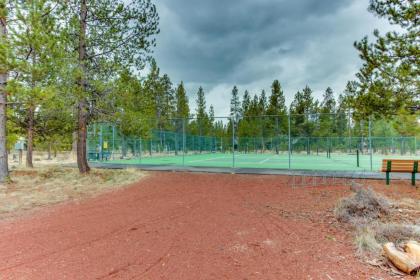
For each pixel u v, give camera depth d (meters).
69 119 12.03
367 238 3.69
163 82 37.84
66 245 3.81
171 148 28.92
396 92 6.68
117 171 12.56
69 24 10.44
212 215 5.32
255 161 20.61
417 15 6.32
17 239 4.06
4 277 2.86
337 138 26.22
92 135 19.27
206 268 3.08
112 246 3.77
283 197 6.85
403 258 3.00
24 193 7.80
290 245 3.76
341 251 3.54
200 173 11.98
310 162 19.42
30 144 14.29
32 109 11.69
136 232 4.36
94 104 10.96
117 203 6.51
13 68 7.52
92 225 4.75
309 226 4.57
